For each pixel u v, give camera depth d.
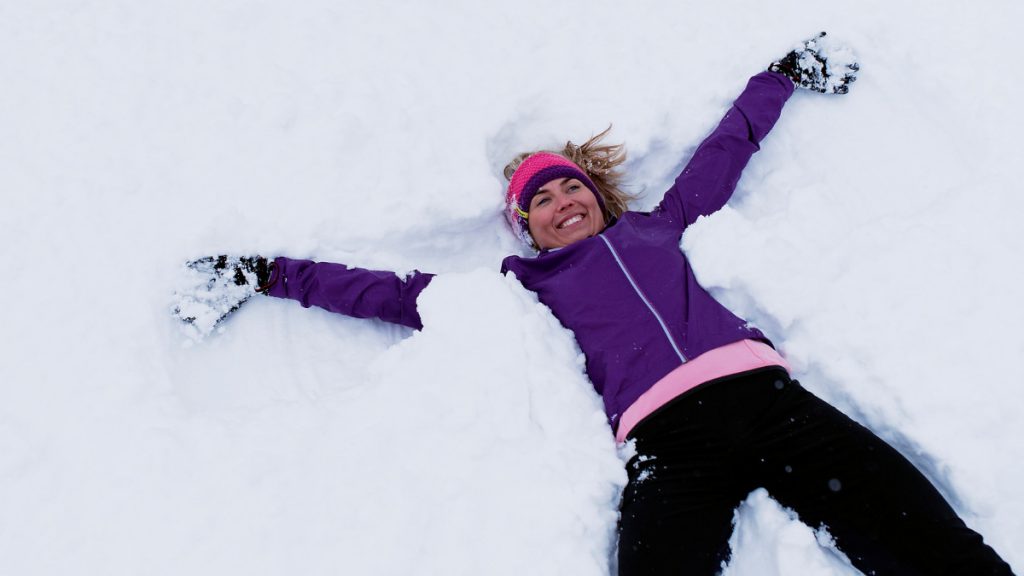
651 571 1.26
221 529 1.28
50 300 1.56
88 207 1.69
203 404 1.57
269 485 1.34
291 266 1.70
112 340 1.53
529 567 1.25
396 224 1.80
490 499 1.32
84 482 1.35
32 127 1.81
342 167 1.81
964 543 1.19
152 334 1.56
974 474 1.37
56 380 1.47
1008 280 1.55
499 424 1.42
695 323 1.53
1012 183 1.72
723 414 1.41
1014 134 1.82
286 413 1.49
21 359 1.49
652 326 1.54
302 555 1.25
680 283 1.63
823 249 1.71
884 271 1.61
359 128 1.86
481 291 1.63
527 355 1.52
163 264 1.65
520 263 1.77
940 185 1.89
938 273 1.58
